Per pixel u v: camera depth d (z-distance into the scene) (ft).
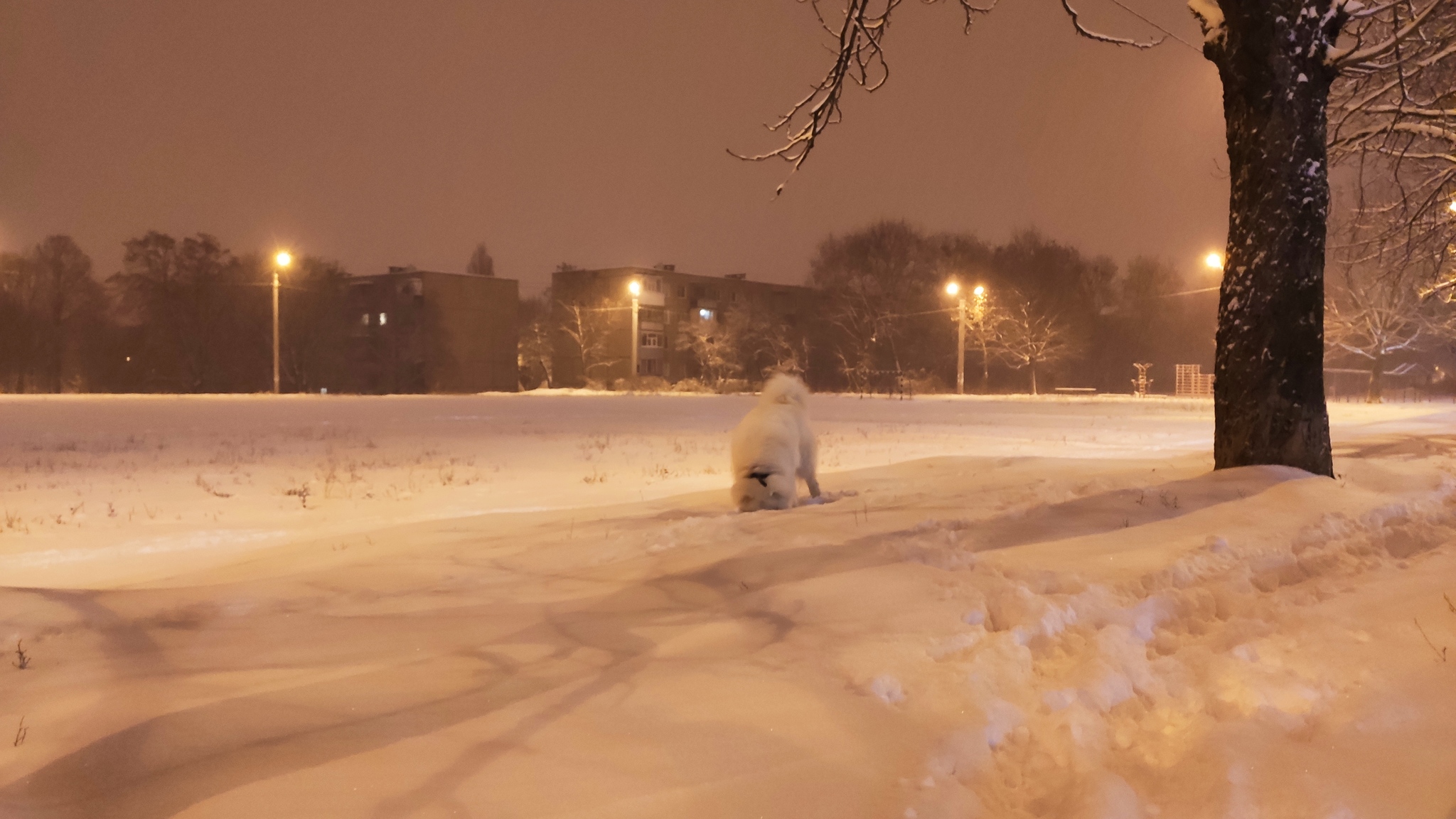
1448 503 24.31
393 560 21.34
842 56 25.96
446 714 10.50
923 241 244.42
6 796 8.39
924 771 9.21
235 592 17.17
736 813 8.36
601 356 269.23
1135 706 11.27
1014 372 245.65
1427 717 9.66
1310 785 8.55
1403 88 29.86
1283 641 12.75
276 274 168.14
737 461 28.84
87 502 35.94
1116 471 33.50
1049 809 8.85
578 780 8.84
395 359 253.44
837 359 256.32
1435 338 150.30
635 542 21.71
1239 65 28.07
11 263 228.63
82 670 12.12
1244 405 28.09
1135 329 264.72
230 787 8.58
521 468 48.32
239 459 51.67
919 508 24.23
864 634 13.30
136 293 226.58
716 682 11.51
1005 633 13.16
